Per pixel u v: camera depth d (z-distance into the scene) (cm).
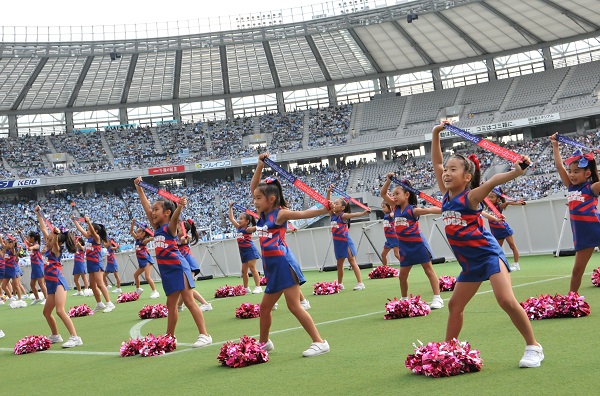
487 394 407
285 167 5212
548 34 4603
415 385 453
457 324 498
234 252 2295
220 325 956
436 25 4397
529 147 4547
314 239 2088
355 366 545
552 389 400
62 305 923
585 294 823
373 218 4644
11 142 5016
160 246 767
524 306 696
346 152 5031
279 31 4456
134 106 5338
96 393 562
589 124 4631
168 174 5081
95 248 1442
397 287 1251
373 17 4312
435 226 1833
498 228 1281
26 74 4444
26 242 1764
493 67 5094
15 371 744
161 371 632
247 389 505
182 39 4434
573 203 742
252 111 5569
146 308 1198
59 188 5009
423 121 5003
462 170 484
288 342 719
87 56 4347
